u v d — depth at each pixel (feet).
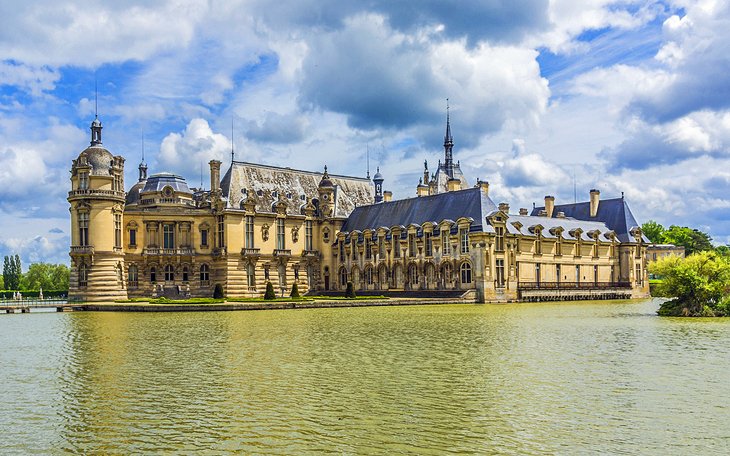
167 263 417.49
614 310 309.22
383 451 81.46
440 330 205.77
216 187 437.58
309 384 118.11
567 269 450.30
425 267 420.77
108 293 372.58
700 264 268.41
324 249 479.82
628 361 141.38
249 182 450.30
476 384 117.39
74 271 374.43
